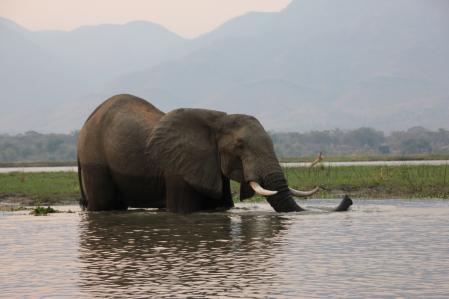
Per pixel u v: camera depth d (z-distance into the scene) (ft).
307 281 47.11
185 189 84.48
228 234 66.80
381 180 122.72
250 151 81.15
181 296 44.09
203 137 85.05
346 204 84.28
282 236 64.64
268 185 79.87
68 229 72.38
